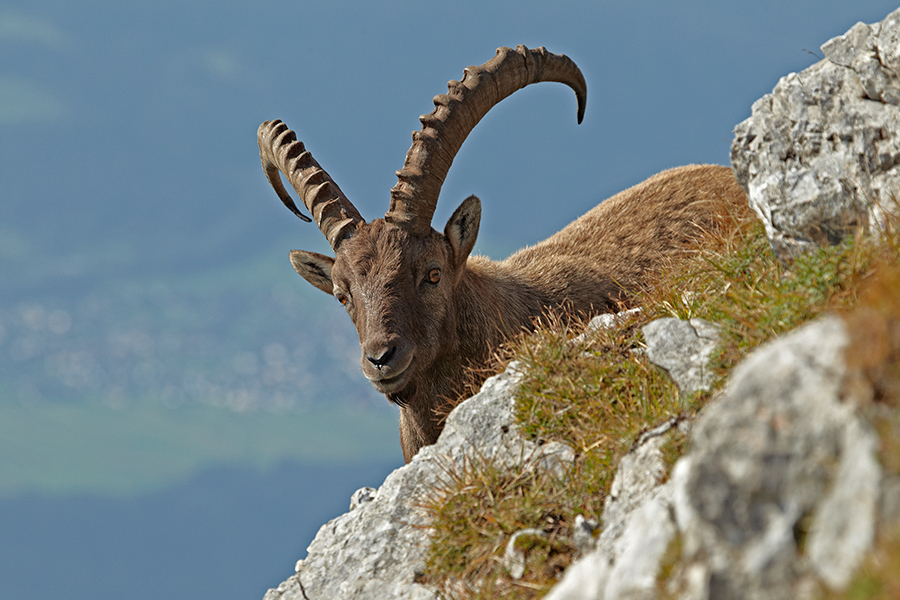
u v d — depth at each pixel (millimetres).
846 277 15352
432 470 18906
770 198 19078
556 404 18156
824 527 9398
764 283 17906
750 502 10000
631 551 11523
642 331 18812
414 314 23375
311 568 18656
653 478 14734
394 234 23984
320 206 25672
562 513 15984
